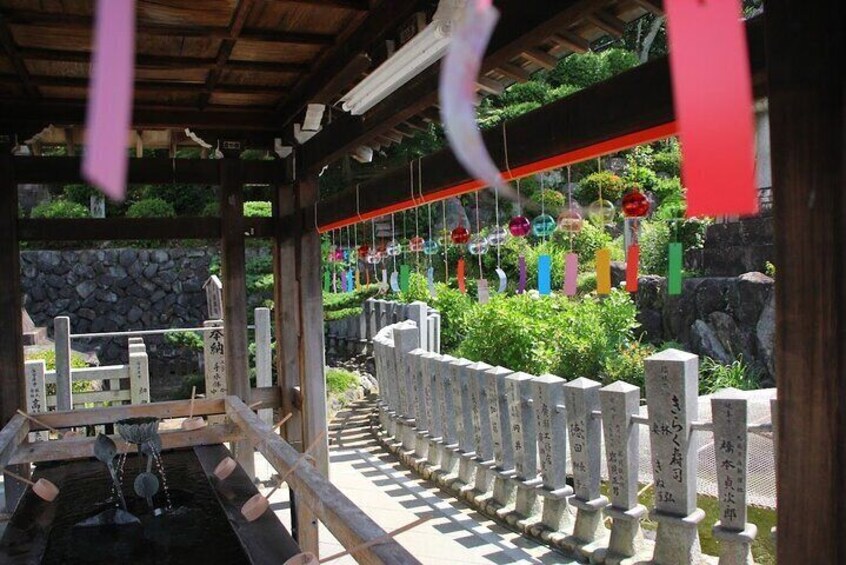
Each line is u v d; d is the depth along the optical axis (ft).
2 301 16.07
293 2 10.61
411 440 22.04
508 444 16.60
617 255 40.91
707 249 38.11
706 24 1.75
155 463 12.82
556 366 29.19
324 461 18.07
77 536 9.30
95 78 1.48
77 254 47.21
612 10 8.34
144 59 13.12
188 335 34.32
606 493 16.79
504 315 30.01
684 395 11.76
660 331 37.22
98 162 1.45
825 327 4.76
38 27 11.14
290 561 6.69
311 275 18.26
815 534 4.86
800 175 4.82
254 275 36.14
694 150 1.74
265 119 18.10
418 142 49.01
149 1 10.50
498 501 16.74
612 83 7.45
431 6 9.80
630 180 40.29
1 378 15.99
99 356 46.47
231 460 11.35
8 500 15.49
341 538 6.17
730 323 33.14
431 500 18.16
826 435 4.78
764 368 31.19
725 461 11.31
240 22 11.11
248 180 18.79
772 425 10.78
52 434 18.44
